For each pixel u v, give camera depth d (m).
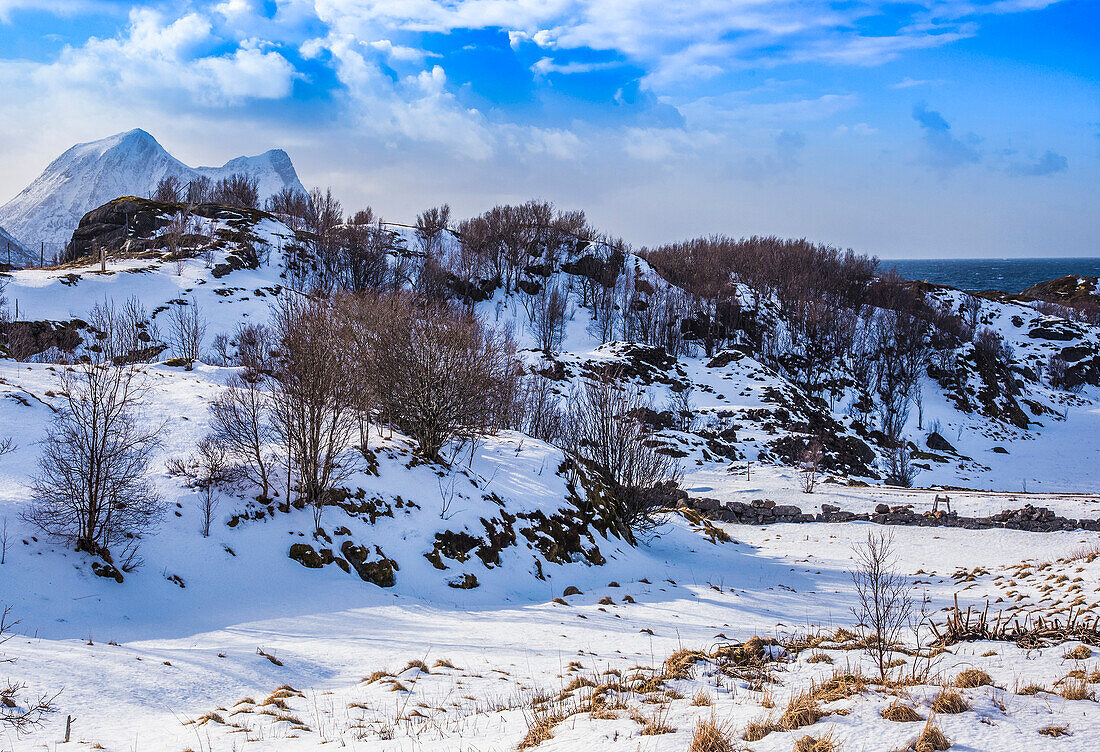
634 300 111.06
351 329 34.09
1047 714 8.53
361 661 16.11
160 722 11.30
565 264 122.50
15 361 34.16
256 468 26.45
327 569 23.72
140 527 21.95
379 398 32.84
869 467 72.62
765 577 31.55
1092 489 73.19
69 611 17.91
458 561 26.12
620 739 8.41
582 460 39.84
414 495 28.30
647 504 36.88
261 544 23.47
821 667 12.66
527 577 27.00
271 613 20.12
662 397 79.25
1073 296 171.25
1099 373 125.62
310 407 26.03
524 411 50.56
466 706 11.96
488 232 125.56
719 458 65.44
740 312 109.06
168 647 16.23
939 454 84.06
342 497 26.31
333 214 124.44
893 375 101.25
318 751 9.49
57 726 10.59
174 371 38.00
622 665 14.91
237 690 13.58
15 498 21.33
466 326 35.53
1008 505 43.56
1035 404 109.56
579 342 105.56
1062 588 23.58
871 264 156.25
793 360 105.31
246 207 121.00
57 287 69.94
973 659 12.18
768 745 7.85
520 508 30.72
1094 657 11.40
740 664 13.03
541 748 8.53
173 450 26.42
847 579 30.91
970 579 28.69
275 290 85.06
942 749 7.43
